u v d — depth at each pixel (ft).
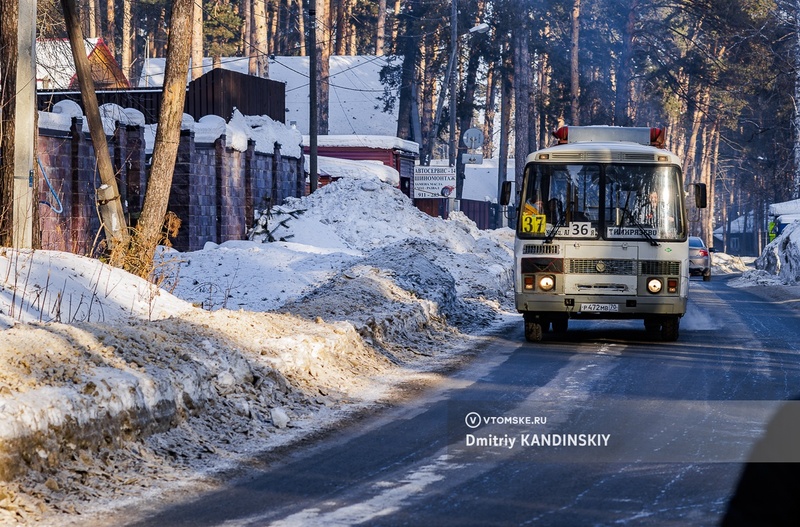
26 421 47.14
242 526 42.32
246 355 74.79
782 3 406.21
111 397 53.72
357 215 232.73
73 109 160.45
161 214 117.60
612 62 479.41
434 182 276.21
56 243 151.12
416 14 506.89
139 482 49.65
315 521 43.04
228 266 142.00
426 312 124.16
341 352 88.99
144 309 91.35
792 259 274.57
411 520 43.04
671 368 92.94
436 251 188.34
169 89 117.19
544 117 479.41
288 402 70.79
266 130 240.12
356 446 58.95
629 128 126.93
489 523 42.39
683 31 498.28
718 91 506.48
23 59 101.45
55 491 46.29
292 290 131.75
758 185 608.19
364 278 132.05
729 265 408.67
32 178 102.68
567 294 113.91
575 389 80.02
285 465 54.29
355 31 561.84
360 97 463.42
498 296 171.73
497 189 539.70
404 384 82.69
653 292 113.29
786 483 19.40
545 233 114.52
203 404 62.95
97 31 420.36
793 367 93.91
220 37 504.02
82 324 67.00
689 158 602.03
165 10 487.61
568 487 48.73
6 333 59.41
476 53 463.83
